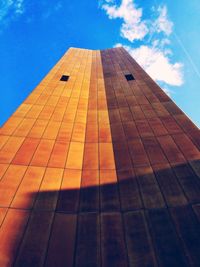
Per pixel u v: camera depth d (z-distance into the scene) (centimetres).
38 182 1509
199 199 1331
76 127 2144
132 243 1149
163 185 1461
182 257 1063
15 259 1073
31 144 1855
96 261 1082
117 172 1620
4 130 1983
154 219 1255
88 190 1480
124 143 1906
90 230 1223
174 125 2034
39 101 2488
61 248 1134
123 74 3253
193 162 1603
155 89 2692
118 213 1313
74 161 1733
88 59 4053
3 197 1377
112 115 2333
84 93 2795
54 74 3219
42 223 1250
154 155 1723
